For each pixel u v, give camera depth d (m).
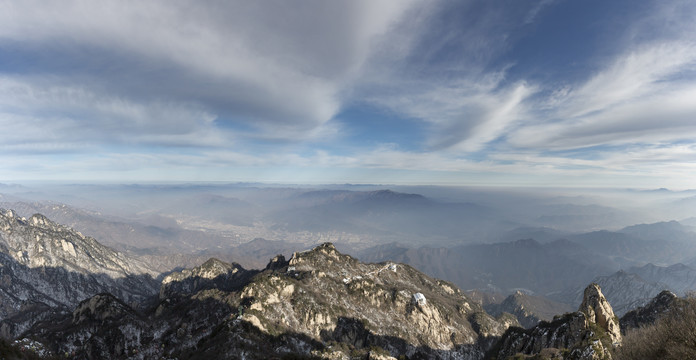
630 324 167.00
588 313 117.62
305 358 144.12
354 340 196.62
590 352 87.81
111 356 170.25
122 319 187.62
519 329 157.62
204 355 141.12
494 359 150.38
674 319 74.31
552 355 97.19
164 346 174.75
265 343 157.00
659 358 68.44
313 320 195.50
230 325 159.12
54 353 164.88
